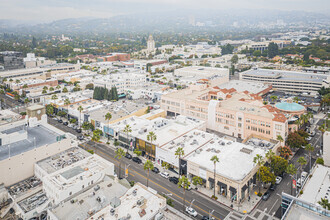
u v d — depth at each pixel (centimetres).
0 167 11925
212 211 11525
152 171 14900
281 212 11200
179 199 12469
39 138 14725
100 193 10631
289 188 13262
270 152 13700
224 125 19525
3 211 10962
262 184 13725
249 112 18388
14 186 12294
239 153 14625
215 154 14550
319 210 9506
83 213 9594
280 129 16662
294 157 16312
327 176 12306
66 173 11744
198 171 13462
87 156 13862
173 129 17438
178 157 14400
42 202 11244
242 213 11500
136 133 17200
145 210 9412
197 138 16562
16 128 15875
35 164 12888
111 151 17225
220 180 12556
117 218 9019
